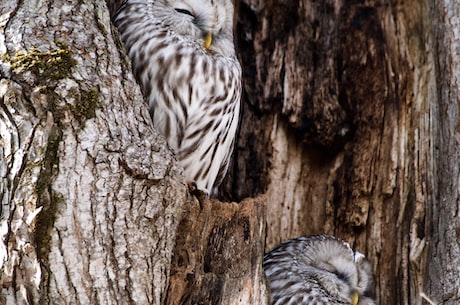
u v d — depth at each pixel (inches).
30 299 282.8
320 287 426.3
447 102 440.5
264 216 363.9
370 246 462.3
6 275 284.0
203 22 398.3
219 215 340.8
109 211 299.3
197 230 334.0
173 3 398.0
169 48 379.6
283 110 480.1
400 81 474.6
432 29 470.3
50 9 330.0
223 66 391.9
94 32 332.8
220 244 342.3
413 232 445.1
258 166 486.6
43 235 288.0
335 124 475.8
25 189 291.4
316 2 495.8
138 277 299.1
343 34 486.9
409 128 466.3
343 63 482.9
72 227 291.7
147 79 375.2
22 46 315.6
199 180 399.9
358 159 473.1
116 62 331.6
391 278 452.4
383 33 484.1
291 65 486.6
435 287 412.5
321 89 480.7
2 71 310.3
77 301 286.0
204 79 381.4
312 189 488.1
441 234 420.8
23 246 285.4
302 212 485.4
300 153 490.3
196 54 383.6
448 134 434.6
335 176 478.9
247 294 345.4
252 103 486.9
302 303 416.5
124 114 319.0
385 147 469.4
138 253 301.3
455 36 449.1
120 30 390.9
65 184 295.1
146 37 382.3
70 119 304.8
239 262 345.4
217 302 338.0
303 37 490.6
